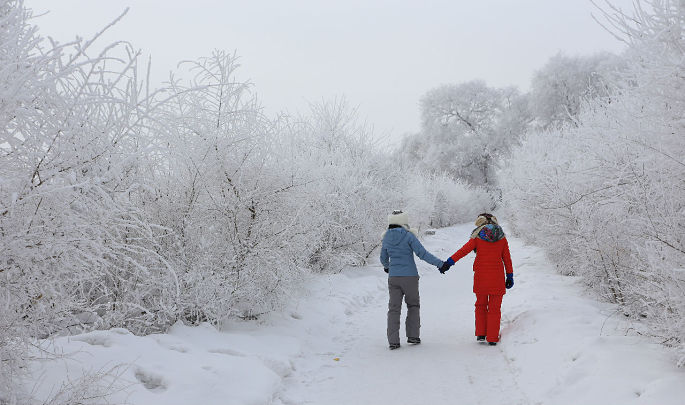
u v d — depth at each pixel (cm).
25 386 322
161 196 530
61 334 443
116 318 495
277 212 612
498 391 436
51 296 326
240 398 396
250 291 587
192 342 501
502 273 592
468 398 424
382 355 564
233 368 440
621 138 466
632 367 392
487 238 594
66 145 297
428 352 566
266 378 441
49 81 274
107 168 331
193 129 552
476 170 4731
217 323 579
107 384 356
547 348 497
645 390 349
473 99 5006
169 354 440
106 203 317
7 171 280
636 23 378
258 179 598
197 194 557
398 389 453
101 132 323
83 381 317
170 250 542
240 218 600
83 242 303
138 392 367
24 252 281
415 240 607
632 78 406
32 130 287
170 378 396
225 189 588
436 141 4900
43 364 353
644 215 426
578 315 576
